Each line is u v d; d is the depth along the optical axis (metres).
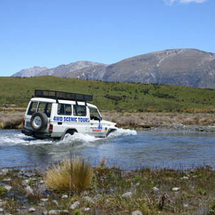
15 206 5.34
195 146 14.90
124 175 8.09
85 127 16.48
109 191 6.50
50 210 5.08
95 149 13.34
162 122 32.25
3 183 6.97
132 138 18.25
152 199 5.75
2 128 23.62
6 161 9.97
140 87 150.50
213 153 12.66
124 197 5.83
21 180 7.19
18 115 32.22
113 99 115.62
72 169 6.64
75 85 137.75
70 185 6.37
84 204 5.44
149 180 7.61
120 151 12.93
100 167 8.87
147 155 11.96
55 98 15.16
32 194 6.05
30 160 10.20
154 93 141.25
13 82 125.12
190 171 8.89
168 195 5.79
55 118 14.80
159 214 4.98
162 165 9.88
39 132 14.67
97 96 117.81
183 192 6.35
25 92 109.56
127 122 29.16
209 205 5.39
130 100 116.88
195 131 24.53
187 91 147.25
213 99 134.50
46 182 6.64
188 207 5.34
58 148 13.23
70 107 15.70
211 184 7.25
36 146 13.62
